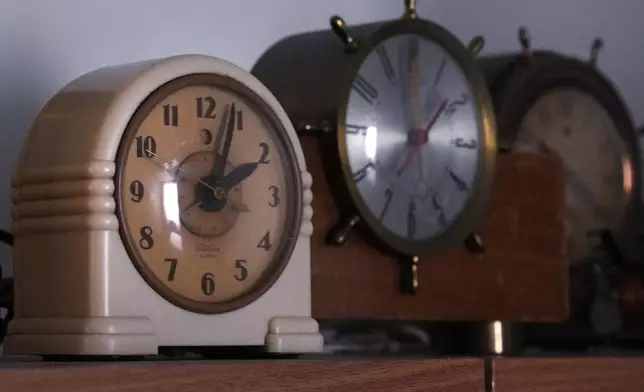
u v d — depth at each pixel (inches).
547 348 40.4
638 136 42.8
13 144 28.8
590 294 38.7
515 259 34.8
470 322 34.5
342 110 30.3
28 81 29.1
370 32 31.6
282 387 23.9
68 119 24.5
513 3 43.8
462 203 32.8
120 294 23.7
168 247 24.6
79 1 30.2
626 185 40.7
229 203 25.5
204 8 32.9
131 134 24.2
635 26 48.2
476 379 28.3
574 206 39.1
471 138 33.0
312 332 26.3
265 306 25.8
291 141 26.7
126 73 24.8
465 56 33.0
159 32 31.8
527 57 38.2
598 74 39.8
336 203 30.6
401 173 31.5
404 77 31.7
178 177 24.8
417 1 40.0
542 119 38.0
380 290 31.5
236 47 33.5
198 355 26.4
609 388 31.8
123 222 23.8
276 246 26.2
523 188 35.2
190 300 24.5
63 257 24.0
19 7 29.1
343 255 30.8
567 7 45.9
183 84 25.0
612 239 39.8
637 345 40.9
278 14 34.7
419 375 26.8
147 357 24.5
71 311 23.8
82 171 23.8
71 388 21.0
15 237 24.8
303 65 31.7
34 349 24.0
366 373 25.6
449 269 33.1
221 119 25.6
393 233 31.1
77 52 30.0
